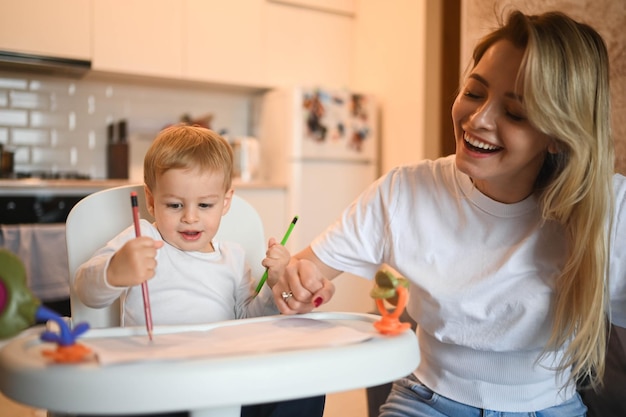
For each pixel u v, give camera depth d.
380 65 3.79
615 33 1.67
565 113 0.98
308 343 0.84
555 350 1.11
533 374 1.14
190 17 3.46
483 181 1.13
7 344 0.80
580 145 1.00
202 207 1.15
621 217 1.10
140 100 3.71
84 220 1.21
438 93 3.44
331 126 3.56
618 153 1.68
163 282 1.15
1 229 2.74
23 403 0.68
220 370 0.69
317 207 3.54
